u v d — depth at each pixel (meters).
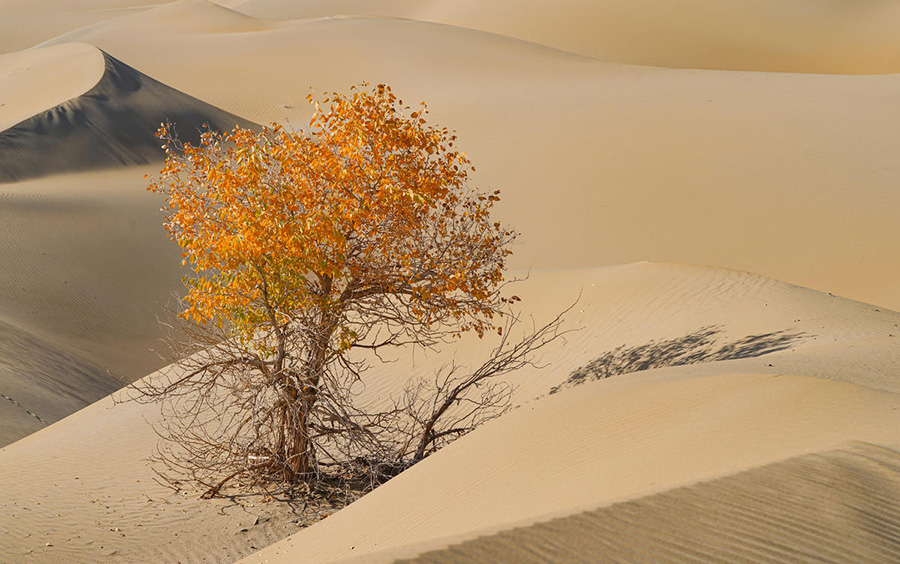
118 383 23.30
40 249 28.19
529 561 3.98
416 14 101.38
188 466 13.30
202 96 58.56
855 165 29.78
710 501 4.60
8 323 23.39
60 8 141.25
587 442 7.61
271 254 11.65
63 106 42.59
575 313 17.47
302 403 12.17
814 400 7.22
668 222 28.56
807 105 36.88
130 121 44.69
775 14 78.88
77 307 26.31
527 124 39.28
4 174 36.34
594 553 4.06
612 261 27.05
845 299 16.58
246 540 11.02
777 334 14.19
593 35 78.94
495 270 13.30
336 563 4.14
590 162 33.62
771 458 5.89
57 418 18.66
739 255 25.89
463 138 38.75
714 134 34.19
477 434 9.34
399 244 12.58
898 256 24.16
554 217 30.19
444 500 7.52
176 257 30.55
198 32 78.19
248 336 12.47
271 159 12.23
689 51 75.06
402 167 12.32
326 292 12.48
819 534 4.30
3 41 106.00
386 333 18.23
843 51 72.31
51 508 11.60
